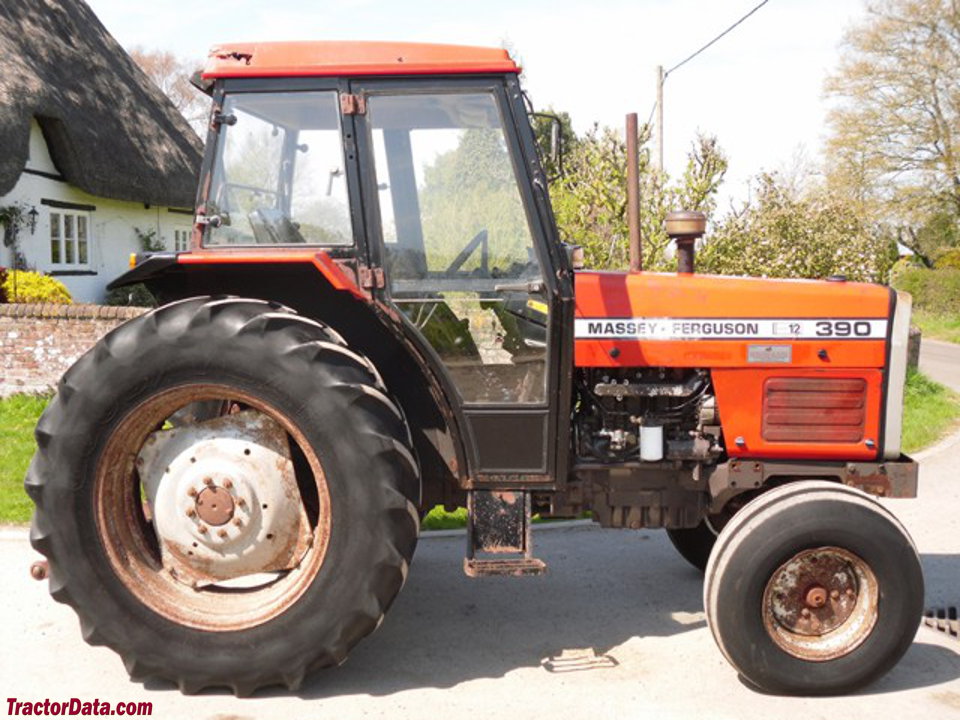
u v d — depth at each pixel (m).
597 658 3.91
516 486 3.77
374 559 3.45
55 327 9.25
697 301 3.92
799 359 3.92
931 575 5.04
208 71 3.63
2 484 6.39
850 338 3.92
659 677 3.73
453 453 3.88
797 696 3.57
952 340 23.77
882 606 3.55
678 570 5.06
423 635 4.16
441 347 3.72
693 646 4.04
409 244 3.69
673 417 3.98
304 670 3.51
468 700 3.51
